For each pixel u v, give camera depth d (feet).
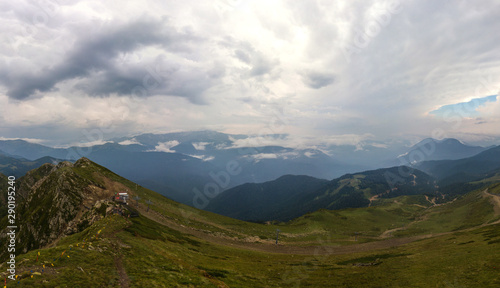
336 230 583.58
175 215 484.33
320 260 298.35
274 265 246.47
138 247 171.01
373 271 206.80
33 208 430.20
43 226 366.63
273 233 515.91
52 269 105.29
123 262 135.54
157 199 569.23
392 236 540.52
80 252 129.29
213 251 283.38
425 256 230.27
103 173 565.94
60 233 346.33
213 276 165.48
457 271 161.68
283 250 404.98
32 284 89.30
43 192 451.94
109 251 143.64
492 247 202.18
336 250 418.92
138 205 455.22
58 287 92.38
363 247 439.63
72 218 366.22
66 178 440.45
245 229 516.32
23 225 400.47
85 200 409.49
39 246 339.77
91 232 200.23
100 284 103.76
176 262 166.40
